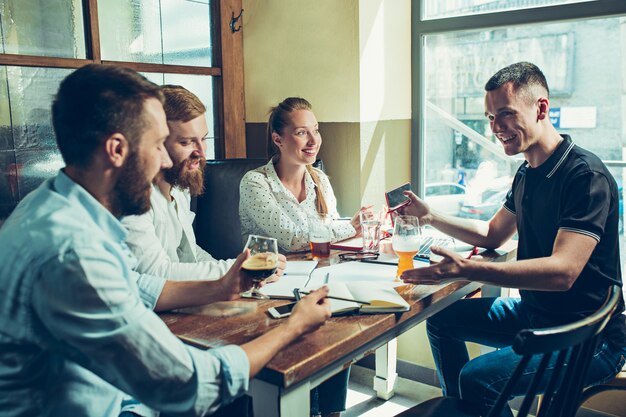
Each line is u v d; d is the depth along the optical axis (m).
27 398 1.10
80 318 1.03
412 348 3.01
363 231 2.10
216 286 1.52
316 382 1.35
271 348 1.23
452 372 2.13
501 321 2.06
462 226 2.18
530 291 1.96
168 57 2.94
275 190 2.41
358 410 2.72
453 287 1.73
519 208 2.02
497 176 3.00
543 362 1.16
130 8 2.76
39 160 2.51
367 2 2.83
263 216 2.32
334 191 3.03
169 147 1.94
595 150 2.71
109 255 1.08
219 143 3.24
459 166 3.11
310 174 2.55
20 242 1.04
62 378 1.16
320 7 2.93
